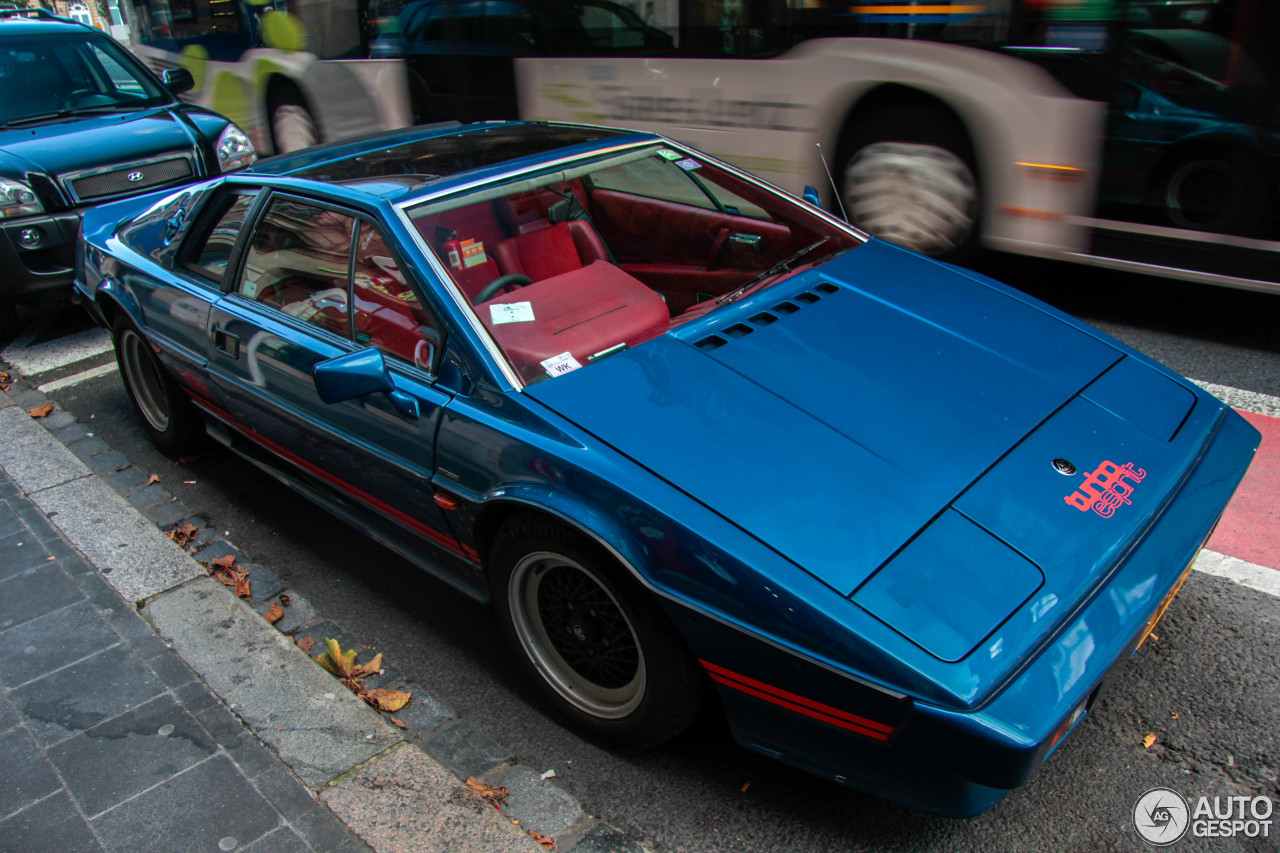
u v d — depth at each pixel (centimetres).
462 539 274
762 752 220
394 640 312
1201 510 232
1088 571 206
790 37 568
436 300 267
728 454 225
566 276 296
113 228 455
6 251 588
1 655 303
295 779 245
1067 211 502
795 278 309
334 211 300
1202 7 435
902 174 556
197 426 430
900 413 242
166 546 362
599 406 241
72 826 235
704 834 228
